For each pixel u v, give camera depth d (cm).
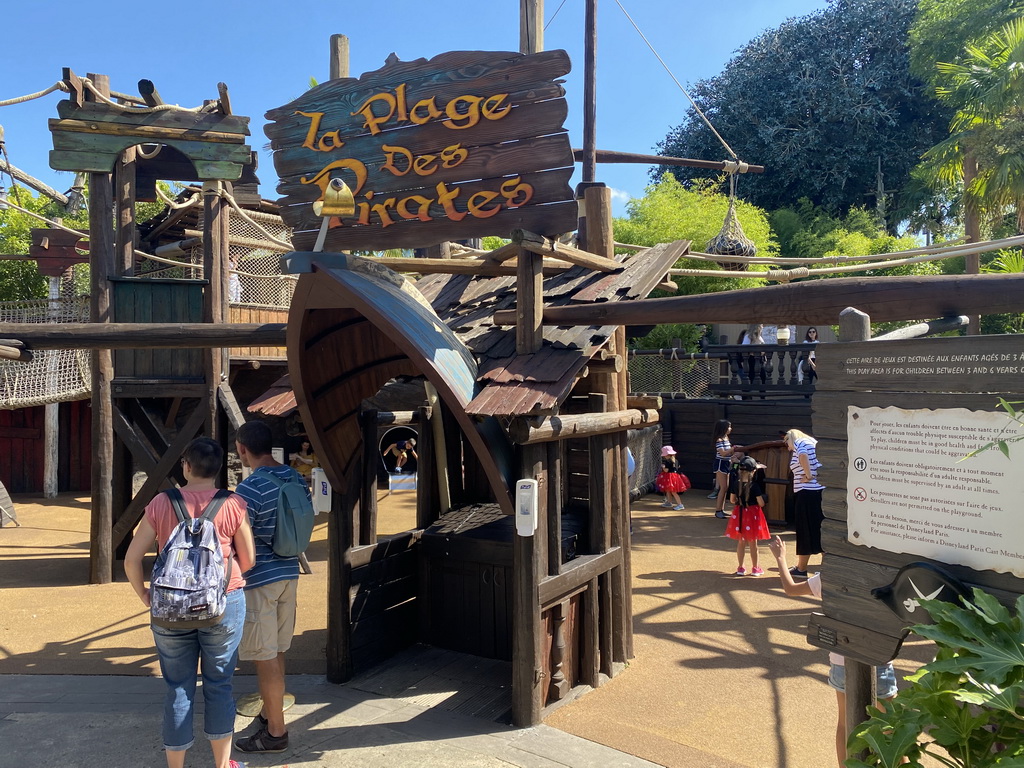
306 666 544
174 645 349
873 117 3131
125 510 837
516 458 451
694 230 2003
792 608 677
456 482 653
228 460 1144
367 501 543
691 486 1487
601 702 477
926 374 250
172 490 362
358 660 524
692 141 3481
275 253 1323
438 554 576
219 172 844
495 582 552
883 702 258
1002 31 1694
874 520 266
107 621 663
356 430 522
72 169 797
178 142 830
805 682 509
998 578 229
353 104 531
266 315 1290
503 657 549
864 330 282
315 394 466
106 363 820
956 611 220
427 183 506
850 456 276
